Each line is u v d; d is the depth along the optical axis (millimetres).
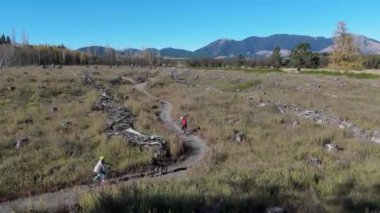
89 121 28359
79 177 16734
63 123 26828
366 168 14977
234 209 10477
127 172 17969
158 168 18500
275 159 17953
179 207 10547
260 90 54062
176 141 22641
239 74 80250
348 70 91188
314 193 11531
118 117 30078
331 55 99062
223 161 18812
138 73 80562
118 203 10789
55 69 78438
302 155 18828
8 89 41656
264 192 11742
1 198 14562
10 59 103875
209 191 12016
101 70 83562
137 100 43531
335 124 27625
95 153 20156
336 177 13477
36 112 31625
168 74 76438
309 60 112438
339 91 52062
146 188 12414
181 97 46969
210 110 35156
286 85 58344
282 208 10164
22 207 12969
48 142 21656
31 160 18406
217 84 63188
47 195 14750
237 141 23219
